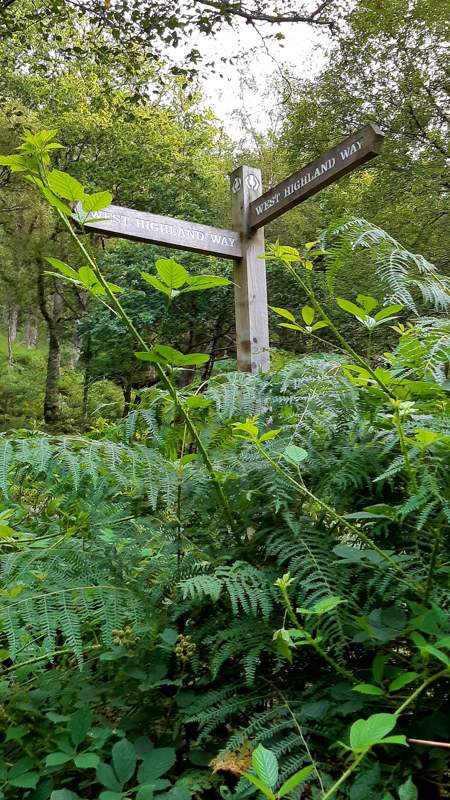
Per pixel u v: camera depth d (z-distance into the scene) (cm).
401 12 907
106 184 1323
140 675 94
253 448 105
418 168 920
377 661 77
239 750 79
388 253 106
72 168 1325
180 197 1373
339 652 79
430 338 97
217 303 809
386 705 79
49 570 96
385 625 82
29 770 87
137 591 97
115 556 104
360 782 68
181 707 91
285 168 1269
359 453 95
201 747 91
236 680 92
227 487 101
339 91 1002
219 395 102
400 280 100
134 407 120
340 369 108
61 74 1120
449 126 957
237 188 316
